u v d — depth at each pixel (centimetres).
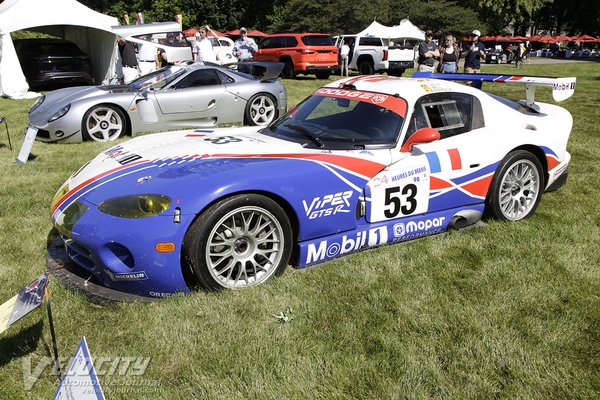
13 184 531
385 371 248
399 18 4119
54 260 344
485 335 275
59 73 1452
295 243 338
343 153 357
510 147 423
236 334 273
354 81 442
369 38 2084
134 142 407
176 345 262
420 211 387
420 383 238
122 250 292
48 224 425
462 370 250
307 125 401
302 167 332
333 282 329
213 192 296
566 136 471
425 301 311
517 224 432
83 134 739
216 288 307
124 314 287
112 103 753
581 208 483
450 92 415
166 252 289
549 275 347
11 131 836
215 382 237
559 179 479
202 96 822
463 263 363
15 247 378
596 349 268
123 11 3859
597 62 3662
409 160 375
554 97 439
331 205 339
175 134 424
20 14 1274
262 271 327
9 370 245
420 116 390
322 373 245
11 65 1268
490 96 446
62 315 284
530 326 286
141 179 317
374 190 359
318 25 3825
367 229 363
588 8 6194
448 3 4291
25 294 236
